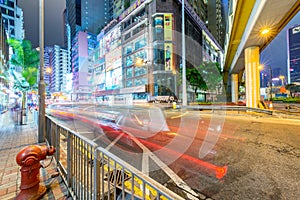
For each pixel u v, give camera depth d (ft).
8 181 9.77
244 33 42.47
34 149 8.03
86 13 234.99
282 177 9.90
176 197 3.12
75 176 7.92
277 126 27.07
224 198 7.93
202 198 7.98
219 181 9.53
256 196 8.04
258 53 45.16
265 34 36.63
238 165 11.73
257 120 33.37
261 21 30.99
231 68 84.74
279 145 16.56
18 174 10.70
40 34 19.40
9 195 8.35
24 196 7.62
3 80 69.21
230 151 14.66
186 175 10.29
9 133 24.07
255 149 15.19
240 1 30.19
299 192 8.28
